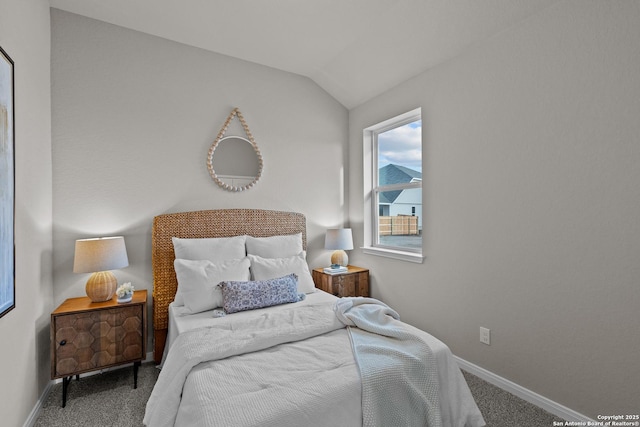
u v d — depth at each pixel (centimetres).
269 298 237
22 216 173
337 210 371
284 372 139
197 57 292
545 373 197
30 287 186
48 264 222
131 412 197
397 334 170
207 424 108
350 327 189
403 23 250
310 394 124
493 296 227
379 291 336
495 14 212
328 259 365
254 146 316
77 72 245
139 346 225
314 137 355
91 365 210
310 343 168
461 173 249
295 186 342
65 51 241
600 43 171
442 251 265
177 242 261
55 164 236
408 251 319
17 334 166
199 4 236
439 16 233
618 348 166
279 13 246
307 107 351
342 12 246
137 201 265
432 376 151
